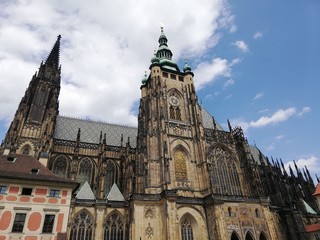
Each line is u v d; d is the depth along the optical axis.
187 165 112.19
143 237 85.62
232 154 125.12
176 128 118.69
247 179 118.06
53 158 121.44
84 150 129.75
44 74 146.75
